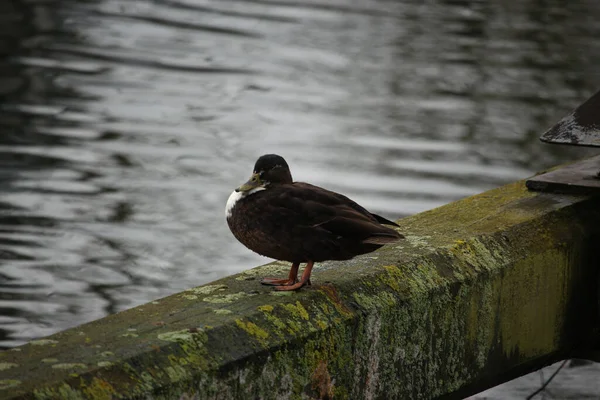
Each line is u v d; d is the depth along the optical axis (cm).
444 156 1577
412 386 626
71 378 462
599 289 757
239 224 589
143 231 1260
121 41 2242
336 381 575
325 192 589
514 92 1945
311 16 2511
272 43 2258
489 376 687
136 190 1403
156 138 1638
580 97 1919
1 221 1269
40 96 1842
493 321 677
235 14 2508
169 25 2392
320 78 2012
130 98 1850
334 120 1753
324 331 561
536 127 1741
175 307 556
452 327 646
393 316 602
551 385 912
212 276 1141
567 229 740
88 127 1680
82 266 1151
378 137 1666
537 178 804
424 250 661
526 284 698
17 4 2544
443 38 2334
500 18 2541
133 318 538
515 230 712
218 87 1936
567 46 2278
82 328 523
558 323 734
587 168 829
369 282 608
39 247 1197
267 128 1703
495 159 1576
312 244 571
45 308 1045
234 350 520
